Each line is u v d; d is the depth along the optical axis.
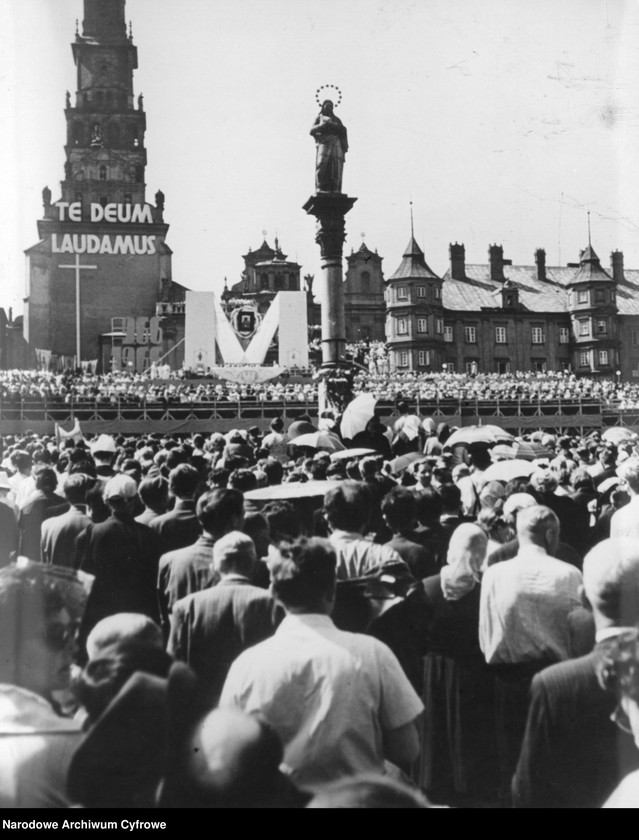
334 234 18.05
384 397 32.69
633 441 14.12
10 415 17.44
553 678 5.11
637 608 4.99
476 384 34.38
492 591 6.19
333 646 4.67
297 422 15.27
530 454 12.88
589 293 40.06
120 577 7.22
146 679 4.44
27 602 5.23
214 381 30.17
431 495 6.93
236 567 5.93
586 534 8.84
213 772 3.49
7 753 4.86
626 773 5.08
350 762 4.53
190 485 7.78
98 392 29.91
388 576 6.24
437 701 6.32
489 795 6.18
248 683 4.62
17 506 10.32
